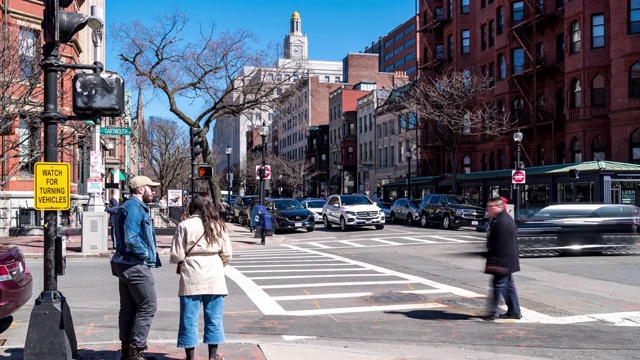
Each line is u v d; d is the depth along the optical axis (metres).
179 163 58.00
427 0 50.22
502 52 41.66
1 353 6.39
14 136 22.17
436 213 30.20
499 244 8.33
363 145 69.62
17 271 7.80
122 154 48.84
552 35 37.84
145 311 5.79
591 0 33.31
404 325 8.11
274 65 27.61
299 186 79.75
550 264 14.72
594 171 28.33
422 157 51.38
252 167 82.38
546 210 17.03
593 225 16.33
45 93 5.75
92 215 17.91
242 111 27.50
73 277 12.84
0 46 18.91
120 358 6.02
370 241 22.50
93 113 5.83
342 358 6.08
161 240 23.64
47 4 5.69
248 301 9.92
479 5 45.31
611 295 10.37
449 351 6.72
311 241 23.42
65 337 5.59
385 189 55.28
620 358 6.42
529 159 38.34
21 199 24.45
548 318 8.51
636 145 31.17
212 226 5.81
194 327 5.73
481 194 38.62
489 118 40.50
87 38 32.22
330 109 81.75
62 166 5.67
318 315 8.81
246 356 6.16
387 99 62.44
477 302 9.73
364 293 10.65
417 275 12.98
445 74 41.38
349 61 93.25
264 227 22.17
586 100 33.50
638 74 31.17
